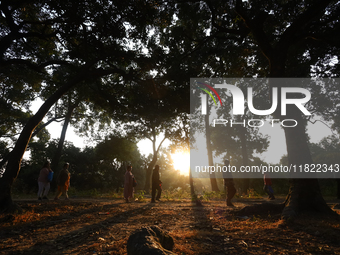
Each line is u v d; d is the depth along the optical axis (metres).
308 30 8.77
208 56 12.82
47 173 13.38
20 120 29.58
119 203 11.64
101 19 10.33
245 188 26.64
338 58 12.38
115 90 13.88
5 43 10.20
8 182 8.12
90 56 12.87
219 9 11.55
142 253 2.55
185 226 5.59
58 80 15.54
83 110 29.88
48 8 10.34
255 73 14.40
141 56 11.66
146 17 10.67
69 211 8.29
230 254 3.47
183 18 12.13
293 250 3.58
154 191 12.65
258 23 8.70
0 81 16.94
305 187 6.57
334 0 10.16
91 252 3.65
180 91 11.79
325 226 4.89
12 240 4.43
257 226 5.27
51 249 3.88
